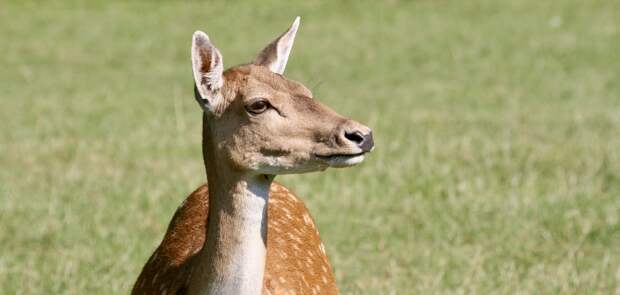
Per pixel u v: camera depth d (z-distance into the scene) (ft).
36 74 77.71
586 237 38.32
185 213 25.54
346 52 87.45
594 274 34.30
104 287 32.68
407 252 37.11
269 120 19.74
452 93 69.77
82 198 42.91
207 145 20.30
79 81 75.15
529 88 70.90
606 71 76.54
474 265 35.27
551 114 61.16
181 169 48.44
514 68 78.95
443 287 33.65
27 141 54.44
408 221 40.11
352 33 96.07
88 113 62.80
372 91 71.26
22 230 38.99
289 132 19.66
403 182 44.47
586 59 81.56
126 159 50.55
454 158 49.01
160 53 87.56
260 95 19.77
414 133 55.42
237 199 19.79
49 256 36.42
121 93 70.69
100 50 88.17
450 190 42.88
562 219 39.50
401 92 70.69
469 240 38.52
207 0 110.01
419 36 94.12
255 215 19.86
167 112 63.46
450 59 83.51
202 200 25.79
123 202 42.16
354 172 46.70
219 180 19.97
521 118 59.93
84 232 38.63
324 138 19.49
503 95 68.49
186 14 104.12
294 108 19.81
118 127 58.39
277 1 109.81
